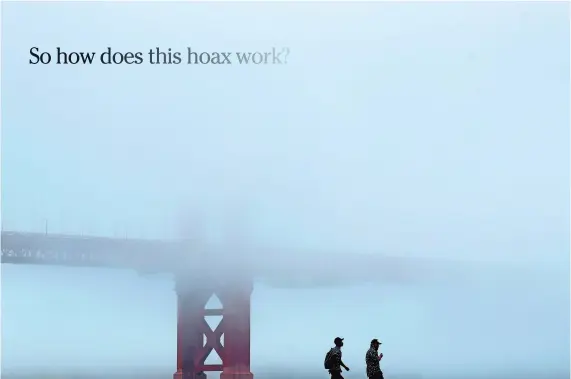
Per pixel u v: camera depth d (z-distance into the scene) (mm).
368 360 37594
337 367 37875
